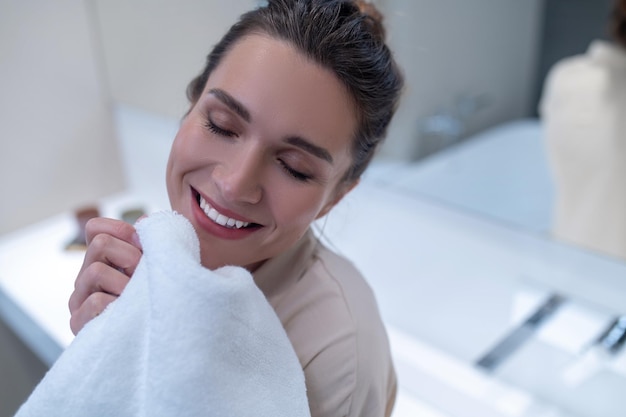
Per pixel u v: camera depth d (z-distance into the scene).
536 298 0.93
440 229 1.02
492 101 0.87
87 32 1.47
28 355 1.46
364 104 0.47
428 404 0.94
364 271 1.19
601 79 0.76
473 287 1.01
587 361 0.89
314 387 0.49
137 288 0.39
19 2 1.32
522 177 0.88
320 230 0.67
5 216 1.42
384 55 0.49
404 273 1.11
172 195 0.51
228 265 0.46
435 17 0.88
